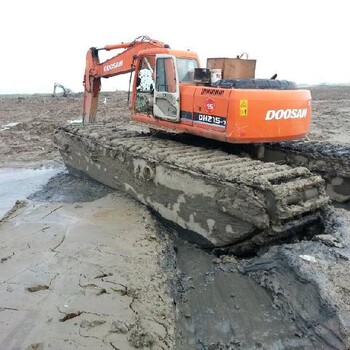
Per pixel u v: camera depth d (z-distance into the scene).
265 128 6.28
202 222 6.00
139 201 7.51
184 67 7.34
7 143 14.88
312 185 5.48
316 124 18.36
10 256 5.46
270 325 4.15
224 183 5.50
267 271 4.87
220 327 4.30
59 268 5.04
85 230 6.29
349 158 7.19
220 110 6.22
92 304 4.30
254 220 5.14
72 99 33.41
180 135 8.41
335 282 4.21
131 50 8.76
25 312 4.12
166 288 4.97
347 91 44.31
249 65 7.15
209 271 5.48
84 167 9.58
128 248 5.69
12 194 9.41
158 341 3.91
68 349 3.61
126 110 22.78
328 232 5.38
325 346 3.65
